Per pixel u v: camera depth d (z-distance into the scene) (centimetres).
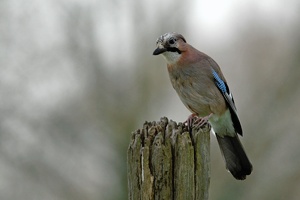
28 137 1520
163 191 628
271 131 1538
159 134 636
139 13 1534
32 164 1517
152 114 1515
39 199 1525
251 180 1473
